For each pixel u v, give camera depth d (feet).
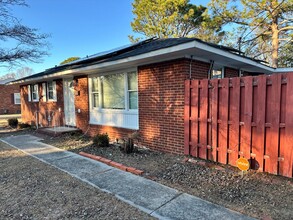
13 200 10.98
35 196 11.37
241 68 26.48
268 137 13.05
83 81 29.35
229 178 13.02
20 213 9.71
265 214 9.18
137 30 59.88
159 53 16.44
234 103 14.56
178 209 9.80
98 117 27.50
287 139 12.26
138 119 22.21
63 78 33.76
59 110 34.01
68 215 9.47
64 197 11.19
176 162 16.55
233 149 14.74
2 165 16.88
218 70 24.09
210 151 16.11
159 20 56.54
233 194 11.09
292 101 11.97
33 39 31.24
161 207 10.01
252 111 13.67
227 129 14.94
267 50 51.70
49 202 10.68
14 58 31.04
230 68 25.17
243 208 9.73
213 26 46.78
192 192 11.53
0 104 76.33
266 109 13.05
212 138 15.90
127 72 23.09
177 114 18.37
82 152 20.15
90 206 10.22
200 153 16.76
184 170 14.80
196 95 16.76
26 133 33.01
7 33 28.84
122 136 24.25
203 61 19.42
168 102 19.03
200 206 10.03
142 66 21.20
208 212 9.48
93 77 27.78
